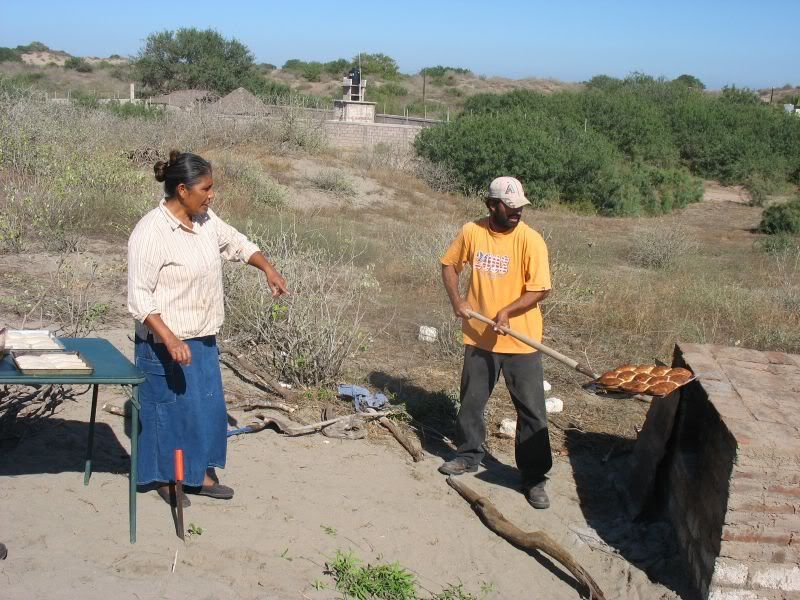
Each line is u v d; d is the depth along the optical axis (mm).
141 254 3668
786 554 3625
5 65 69438
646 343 8398
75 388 5332
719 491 3723
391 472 4836
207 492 4199
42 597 3170
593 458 5375
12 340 3867
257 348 6465
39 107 16641
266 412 5473
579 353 7863
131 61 49406
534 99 33844
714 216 23391
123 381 3449
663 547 4312
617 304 9609
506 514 4535
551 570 4055
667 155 30297
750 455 3541
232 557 3688
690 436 4395
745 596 3660
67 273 8008
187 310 3846
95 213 10898
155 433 3934
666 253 14500
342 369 6324
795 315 10117
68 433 4723
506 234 4578
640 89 38688
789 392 4250
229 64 47531
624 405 6367
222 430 4121
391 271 10336
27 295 7344
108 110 22453
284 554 3785
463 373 4805
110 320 7020
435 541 4160
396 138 26250
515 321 4590
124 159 15086
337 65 68750
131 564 3475
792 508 3580
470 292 4727
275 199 15820
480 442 4867
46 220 9820
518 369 4598
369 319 8117
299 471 4676
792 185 29203
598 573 4078
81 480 4188
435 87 65688
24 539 3570
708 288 11078
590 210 21938
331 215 16094
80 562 3453
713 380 4348
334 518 4203
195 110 21531
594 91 34219
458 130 22438
